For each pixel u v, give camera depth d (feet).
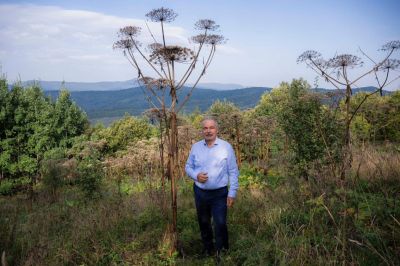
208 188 14.88
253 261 12.39
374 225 12.35
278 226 14.92
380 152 22.35
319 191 15.52
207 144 15.33
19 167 100.07
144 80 16.10
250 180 27.73
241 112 48.52
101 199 32.63
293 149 20.68
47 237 19.26
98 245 15.94
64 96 120.47
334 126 19.69
